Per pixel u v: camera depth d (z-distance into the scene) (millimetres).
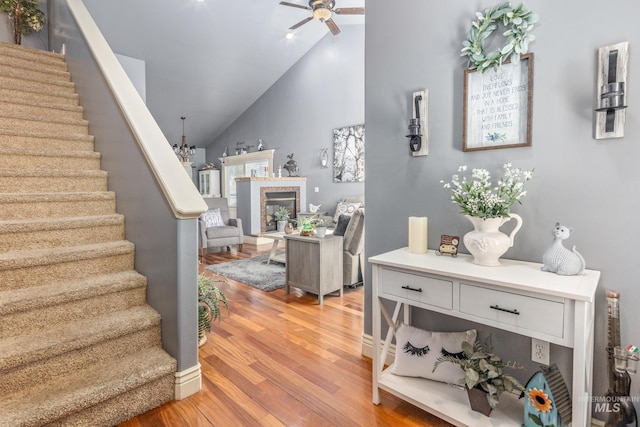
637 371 1399
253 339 2543
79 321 1818
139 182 2115
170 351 1861
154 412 1703
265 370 2104
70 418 1484
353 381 1985
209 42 6742
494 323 1370
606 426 1412
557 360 1589
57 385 1564
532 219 1625
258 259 5441
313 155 7980
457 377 1701
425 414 1693
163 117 8539
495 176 1729
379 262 1699
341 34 7301
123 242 2250
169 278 1838
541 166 1592
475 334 1778
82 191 2531
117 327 1760
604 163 1439
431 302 1553
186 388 1820
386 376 1794
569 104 1509
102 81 2674
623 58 1369
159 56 6648
